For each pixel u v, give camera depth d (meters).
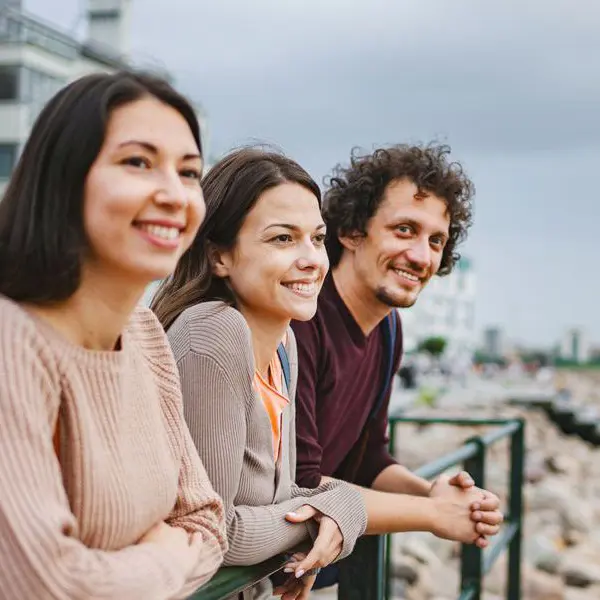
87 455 1.21
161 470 1.36
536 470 12.16
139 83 1.23
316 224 1.86
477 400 22.23
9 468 1.11
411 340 59.09
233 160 1.86
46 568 1.10
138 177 1.21
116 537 1.26
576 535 8.63
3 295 1.21
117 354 1.27
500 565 6.21
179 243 1.26
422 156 2.41
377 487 2.75
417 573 6.01
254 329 1.88
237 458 1.68
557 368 74.06
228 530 1.65
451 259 2.58
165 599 1.25
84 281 1.23
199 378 1.67
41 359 1.18
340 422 2.49
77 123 1.19
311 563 1.75
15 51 31.14
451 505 2.29
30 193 1.20
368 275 2.42
